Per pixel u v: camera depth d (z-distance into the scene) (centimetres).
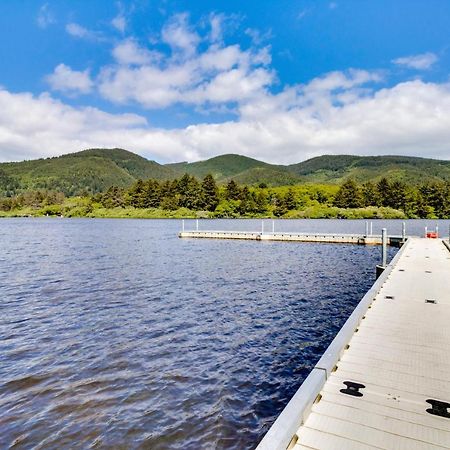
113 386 779
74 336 1062
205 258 2692
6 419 661
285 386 786
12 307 1366
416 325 794
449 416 449
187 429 638
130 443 600
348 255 2805
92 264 2414
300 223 7981
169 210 10806
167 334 1078
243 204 10412
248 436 621
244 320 1208
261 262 2477
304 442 400
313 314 1277
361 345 683
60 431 629
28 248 3441
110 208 11956
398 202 9844
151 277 1947
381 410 462
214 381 805
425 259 1780
